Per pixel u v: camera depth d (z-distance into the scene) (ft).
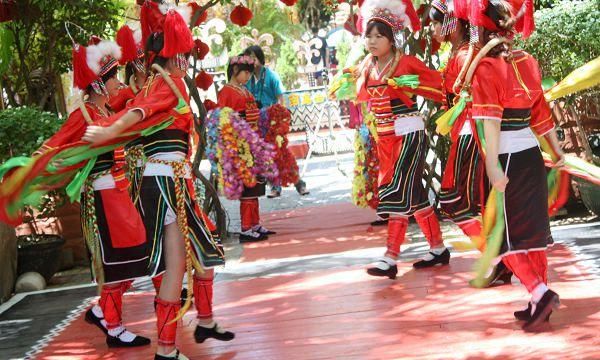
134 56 15.01
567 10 20.12
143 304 17.28
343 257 19.69
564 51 20.21
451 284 16.10
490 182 12.88
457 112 13.35
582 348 12.00
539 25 20.16
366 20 17.01
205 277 13.65
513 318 13.62
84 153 12.24
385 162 17.15
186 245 12.50
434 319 14.07
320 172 36.50
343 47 44.06
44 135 20.30
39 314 17.44
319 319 14.82
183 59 12.82
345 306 15.44
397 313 14.64
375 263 18.60
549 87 15.61
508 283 15.72
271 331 14.42
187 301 12.42
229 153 22.16
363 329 13.98
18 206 12.16
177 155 12.73
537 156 12.86
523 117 12.80
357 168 22.15
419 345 12.89
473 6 12.70
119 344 14.40
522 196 12.73
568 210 22.06
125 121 11.84
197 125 23.54
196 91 23.61
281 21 57.47
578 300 14.17
